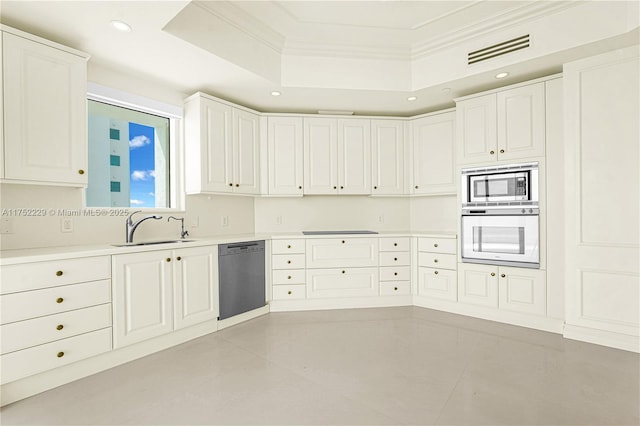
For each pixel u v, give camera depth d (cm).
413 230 426
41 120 212
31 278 190
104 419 170
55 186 243
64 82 222
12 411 177
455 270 347
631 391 193
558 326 288
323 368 226
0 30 194
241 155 355
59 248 232
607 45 247
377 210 432
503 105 312
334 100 363
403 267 377
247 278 331
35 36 209
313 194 387
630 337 249
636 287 247
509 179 310
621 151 251
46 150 214
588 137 263
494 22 279
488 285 325
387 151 399
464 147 338
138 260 241
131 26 217
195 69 281
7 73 197
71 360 205
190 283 277
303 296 362
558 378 209
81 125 231
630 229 249
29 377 192
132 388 200
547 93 290
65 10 199
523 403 182
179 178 332
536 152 295
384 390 197
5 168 197
